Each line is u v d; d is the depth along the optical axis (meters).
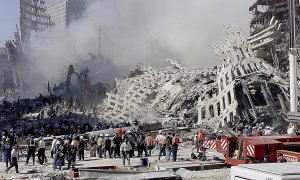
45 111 70.75
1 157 30.66
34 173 24.23
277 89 54.72
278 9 90.75
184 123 54.38
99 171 19.64
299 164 11.10
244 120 49.19
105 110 66.44
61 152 25.27
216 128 44.88
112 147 31.81
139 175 17.55
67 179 20.91
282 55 69.88
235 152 22.50
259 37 66.94
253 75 54.38
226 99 51.47
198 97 61.66
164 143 28.06
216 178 21.89
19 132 43.88
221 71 56.00
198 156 28.17
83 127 47.47
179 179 17.62
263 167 10.57
